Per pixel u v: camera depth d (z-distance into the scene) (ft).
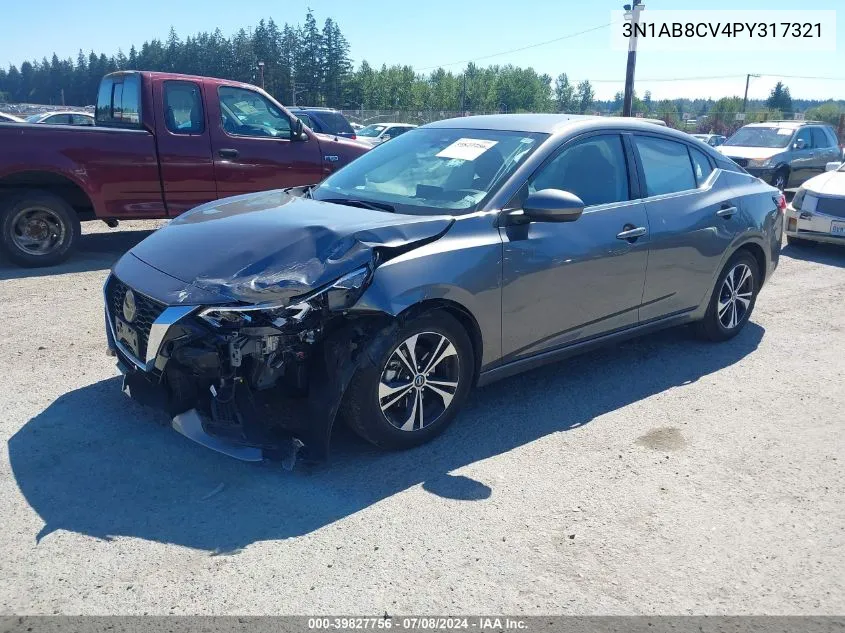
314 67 318.86
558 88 355.15
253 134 27.35
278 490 11.09
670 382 16.15
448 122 16.53
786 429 13.91
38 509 10.38
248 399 11.09
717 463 12.48
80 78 407.23
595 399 15.06
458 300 12.16
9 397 13.88
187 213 14.40
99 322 18.49
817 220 30.89
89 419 13.10
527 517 10.62
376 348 11.23
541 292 13.50
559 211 12.50
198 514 10.40
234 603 8.64
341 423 13.42
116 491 10.91
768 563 9.75
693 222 16.44
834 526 10.67
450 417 12.95
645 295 15.78
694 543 10.14
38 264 24.34
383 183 14.66
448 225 12.42
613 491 11.44
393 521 10.41
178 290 10.98
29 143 23.02
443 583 9.12
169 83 25.50
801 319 21.42
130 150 24.70
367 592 8.91
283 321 10.54
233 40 354.95
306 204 13.82
